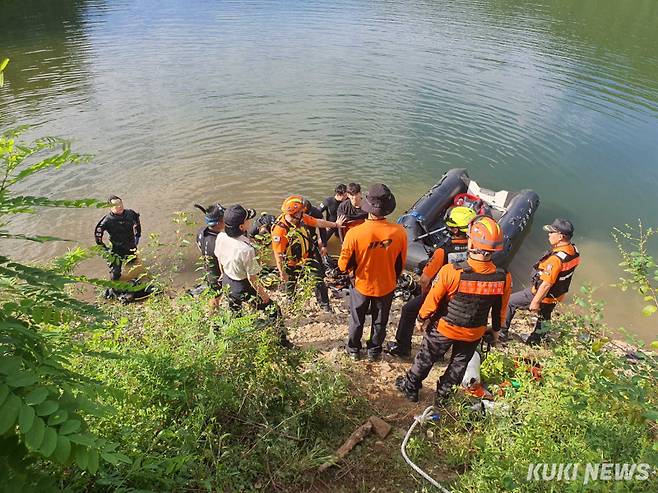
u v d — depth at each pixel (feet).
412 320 15.42
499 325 12.71
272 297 19.86
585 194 30.91
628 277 23.00
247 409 10.52
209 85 46.52
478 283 11.60
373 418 12.07
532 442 9.89
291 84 47.44
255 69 51.52
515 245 25.49
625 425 9.52
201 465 8.63
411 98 44.78
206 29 66.80
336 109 41.91
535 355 15.02
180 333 11.16
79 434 4.23
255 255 13.87
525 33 67.62
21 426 4.00
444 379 12.99
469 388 13.16
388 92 46.03
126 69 50.14
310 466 9.98
